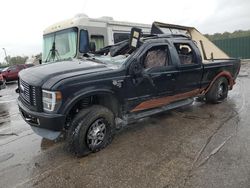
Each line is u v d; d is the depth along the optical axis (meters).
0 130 5.50
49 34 9.67
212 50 10.77
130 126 5.18
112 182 3.19
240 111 5.91
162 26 9.54
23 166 3.71
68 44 8.92
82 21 8.85
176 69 5.14
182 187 3.01
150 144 4.26
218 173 3.26
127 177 3.28
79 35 8.74
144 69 4.61
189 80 5.54
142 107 4.73
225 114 5.74
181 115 5.81
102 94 4.02
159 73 4.80
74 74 3.80
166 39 5.14
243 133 4.53
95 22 9.28
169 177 3.24
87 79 3.82
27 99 4.04
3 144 4.61
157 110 5.06
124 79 4.27
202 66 5.83
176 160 3.66
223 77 6.63
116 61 4.59
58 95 3.54
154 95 4.83
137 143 4.32
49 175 3.42
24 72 4.46
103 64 4.51
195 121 5.35
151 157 3.79
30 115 3.83
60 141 4.61
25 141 4.73
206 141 4.27
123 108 4.45
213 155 3.75
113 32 9.94
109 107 4.26
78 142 3.78
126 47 5.14
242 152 3.80
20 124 5.93
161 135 4.65
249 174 3.20
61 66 4.29
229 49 26.36
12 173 3.52
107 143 4.18
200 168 3.41
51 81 3.64
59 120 3.57
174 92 5.23
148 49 4.65
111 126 4.17
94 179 3.27
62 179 3.31
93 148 3.96
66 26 8.98
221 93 6.76
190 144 4.19
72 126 3.79
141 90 4.57
